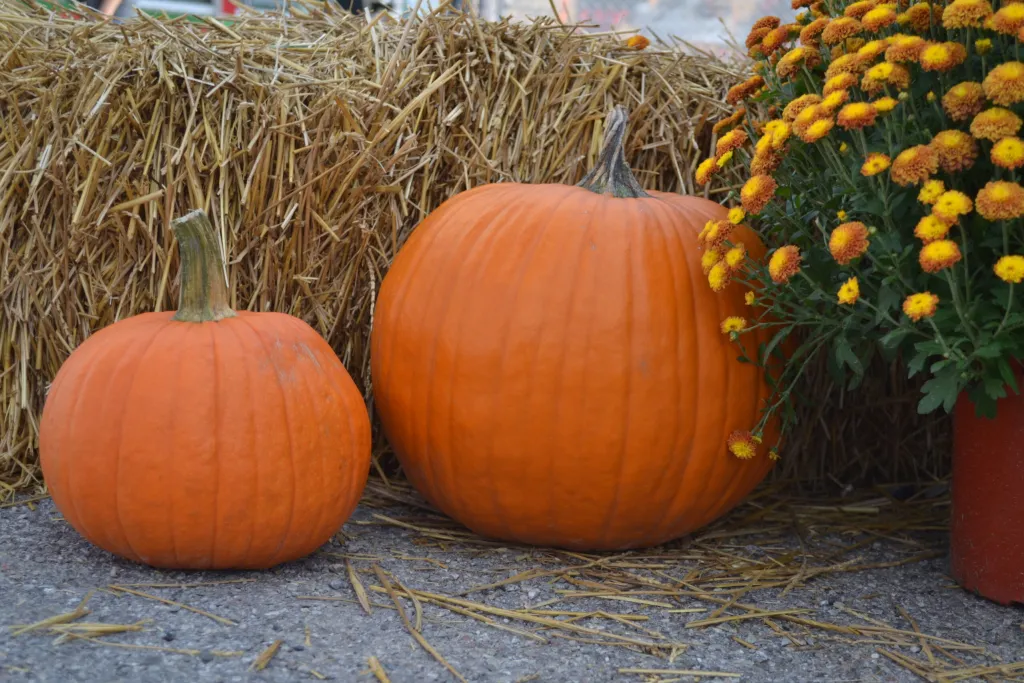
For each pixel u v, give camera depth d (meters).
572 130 2.51
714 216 2.07
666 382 1.88
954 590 2.01
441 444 1.97
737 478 2.04
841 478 2.71
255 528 1.80
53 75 2.26
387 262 2.43
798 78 2.00
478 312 1.91
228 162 2.27
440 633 1.70
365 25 2.59
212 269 1.86
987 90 1.58
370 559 2.01
